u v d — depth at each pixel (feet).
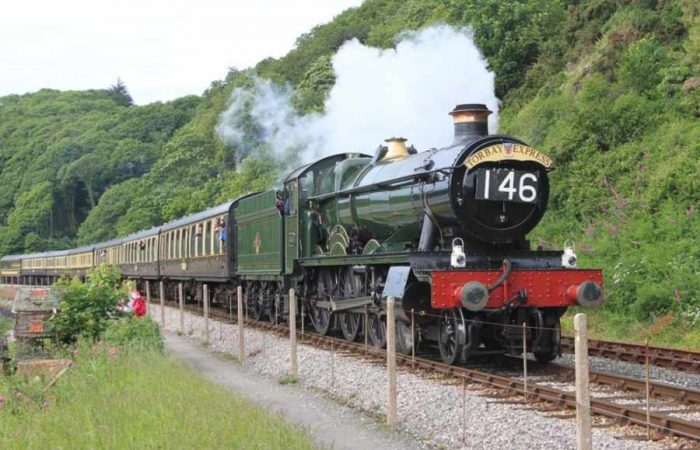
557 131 84.43
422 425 29.14
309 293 59.67
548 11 113.80
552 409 29.35
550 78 100.78
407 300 40.60
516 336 38.60
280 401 35.55
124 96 434.71
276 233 63.16
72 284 45.73
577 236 70.44
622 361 42.27
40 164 278.26
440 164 41.01
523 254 40.47
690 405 29.76
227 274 77.71
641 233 61.87
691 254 55.67
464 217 39.65
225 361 50.19
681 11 84.79
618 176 73.56
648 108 77.05
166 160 200.03
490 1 116.06
